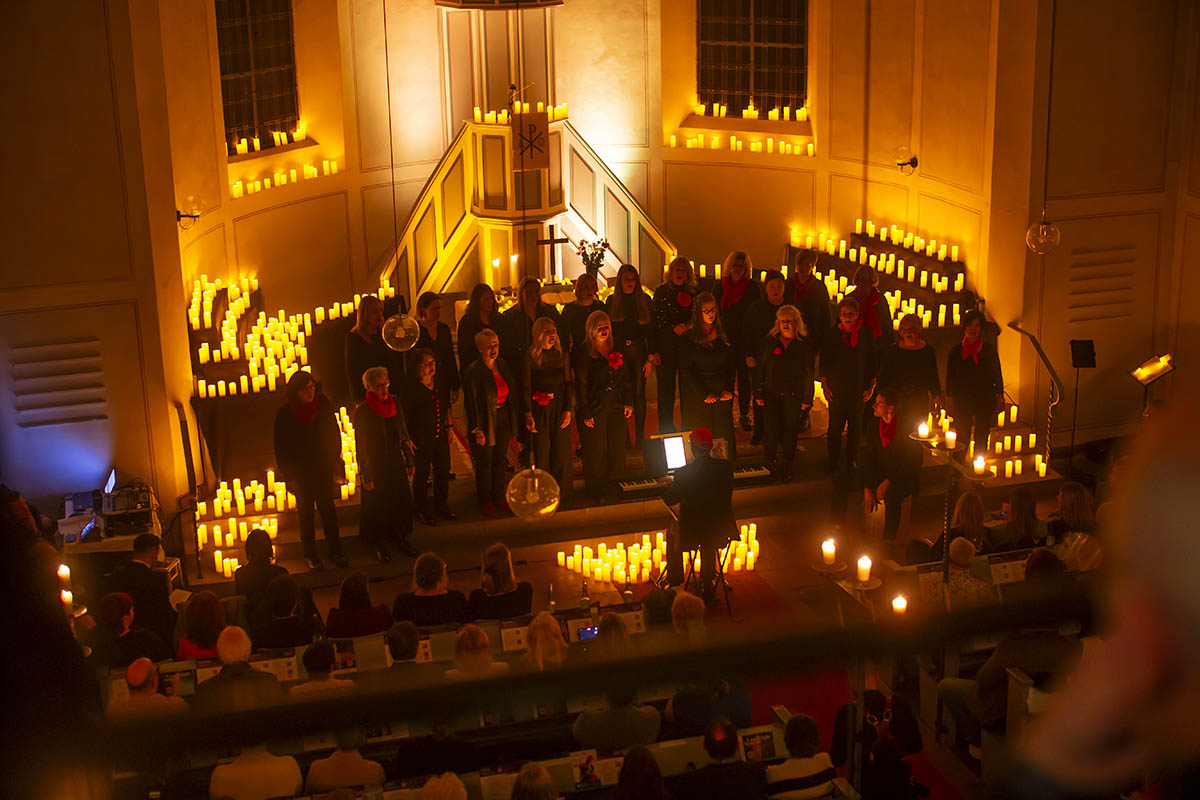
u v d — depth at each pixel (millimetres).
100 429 11617
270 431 11969
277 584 8156
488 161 14797
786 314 11461
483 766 6680
